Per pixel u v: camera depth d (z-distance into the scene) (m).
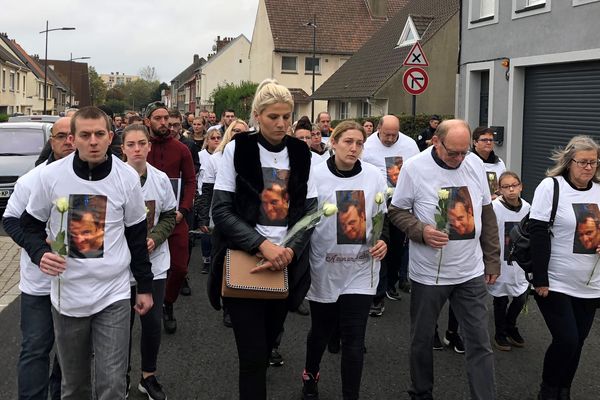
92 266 3.29
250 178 3.55
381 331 6.03
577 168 4.18
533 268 4.25
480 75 15.88
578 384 4.83
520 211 5.70
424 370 4.25
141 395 4.55
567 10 12.04
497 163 6.76
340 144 4.14
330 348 5.45
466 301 4.16
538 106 13.39
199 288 7.71
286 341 5.77
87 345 3.43
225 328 6.13
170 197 4.76
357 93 27.73
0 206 13.16
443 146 4.09
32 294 3.67
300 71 43.31
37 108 66.69
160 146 5.89
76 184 3.29
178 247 5.64
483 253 4.30
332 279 4.14
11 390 4.62
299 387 4.74
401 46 28.30
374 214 4.19
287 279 3.55
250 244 3.45
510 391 4.70
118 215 3.39
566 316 4.21
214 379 4.86
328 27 44.06
